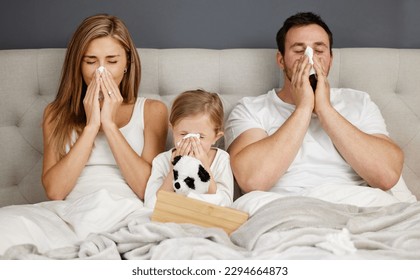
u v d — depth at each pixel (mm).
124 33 2125
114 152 2006
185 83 2430
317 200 1722
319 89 2043
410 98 2449
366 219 1636
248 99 2273
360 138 2008
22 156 2400
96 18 2104
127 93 2197
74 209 1824
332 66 2449
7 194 2389
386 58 2449
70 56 2119
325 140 2111
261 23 2658
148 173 2012
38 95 2436
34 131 2404
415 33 2672
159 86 2449
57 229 1711
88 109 2027
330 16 2662
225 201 1869
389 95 2451
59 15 2633
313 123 2145
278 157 1994
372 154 2002
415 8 2664
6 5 2627
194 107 1918
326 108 2027
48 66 2414
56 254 1519
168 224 1586
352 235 1483
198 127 1910
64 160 2002
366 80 2439
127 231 1590
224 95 2455
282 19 2658
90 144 2008
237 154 2061
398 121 2439
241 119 2199
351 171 2105
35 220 1690
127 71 2186
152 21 2645
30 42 2637
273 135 2027
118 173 2092
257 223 1616
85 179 2062
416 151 2439
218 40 2660
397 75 2455
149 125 2162
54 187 1999
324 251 1436
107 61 2074
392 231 1557
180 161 1838
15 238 1579
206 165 1888
